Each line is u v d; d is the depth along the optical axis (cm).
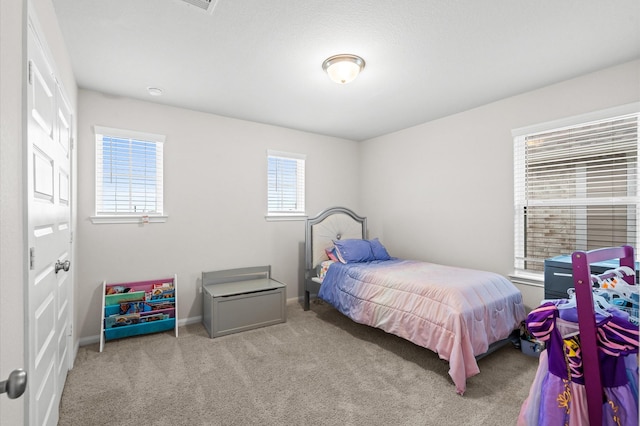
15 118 101
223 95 305
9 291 95
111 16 184
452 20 188
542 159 292
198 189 348
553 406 128
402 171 423
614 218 253
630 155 243
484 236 332
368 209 475
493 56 231
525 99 298
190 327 329
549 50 222
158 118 324
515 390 208
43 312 141
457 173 356
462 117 352
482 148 333
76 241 273
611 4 173
